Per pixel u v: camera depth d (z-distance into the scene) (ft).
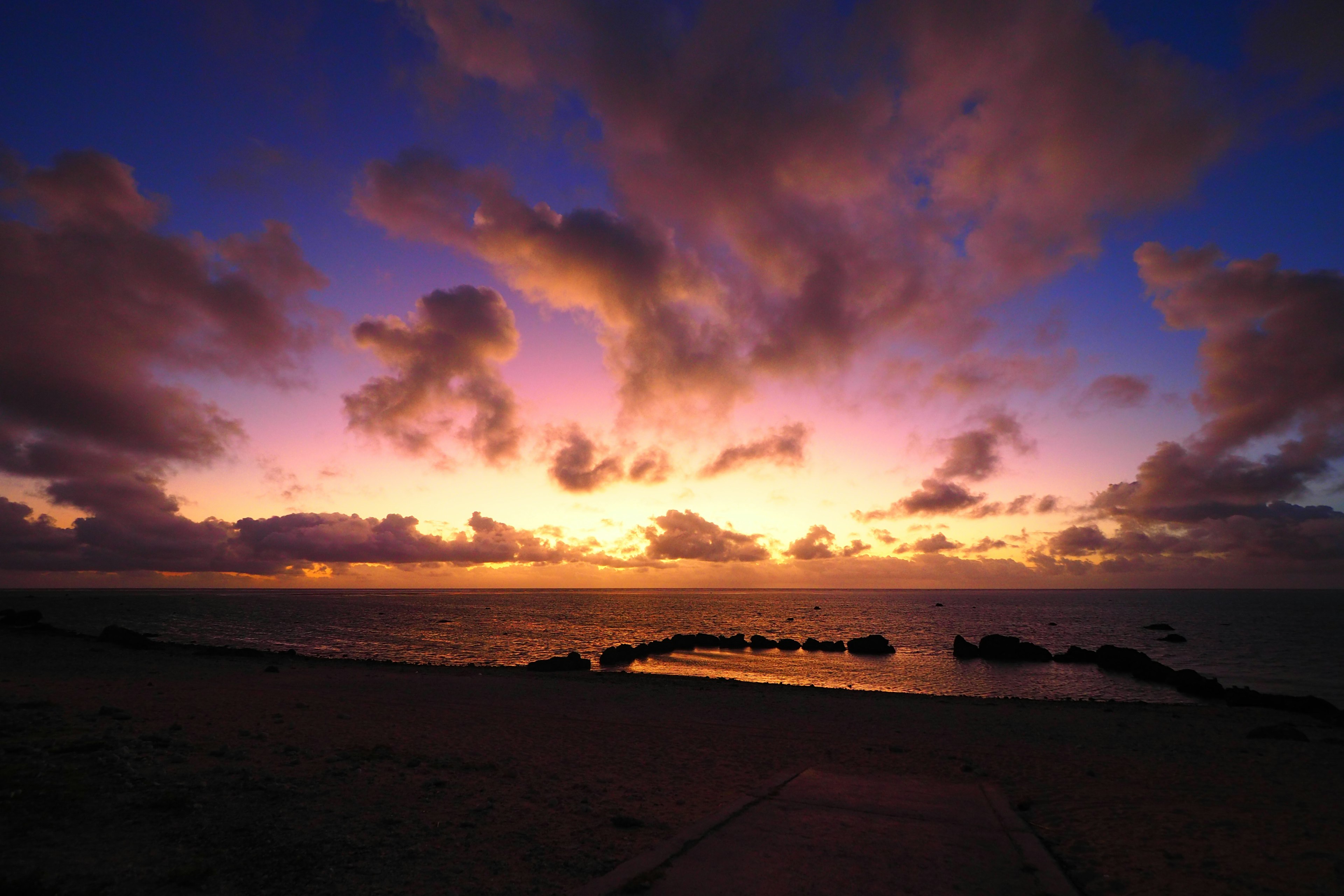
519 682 67.21
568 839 20.49
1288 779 31.12
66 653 79.51
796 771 30.25
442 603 462.19
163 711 39.17
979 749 38.09
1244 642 182.60
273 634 173.78
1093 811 25.20
